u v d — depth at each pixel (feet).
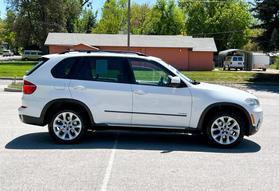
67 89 28.27
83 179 20.48
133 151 26.71
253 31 262.06
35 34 236.43
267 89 101.04
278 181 20.79
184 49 190.60
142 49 191.52
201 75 139.13
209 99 28.09
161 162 24.02
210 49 189.98
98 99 28.27
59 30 237.25
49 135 31.65
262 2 123.34
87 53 29.12
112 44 190.70
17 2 233.35
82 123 28.48
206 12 272.10
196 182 20.35
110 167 22.71
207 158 25.29
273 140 31.48
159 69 28.60
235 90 29.19
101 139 30.37
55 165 22.95
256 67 194.59
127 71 28.60
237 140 28.35
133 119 28.32
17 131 33.12
